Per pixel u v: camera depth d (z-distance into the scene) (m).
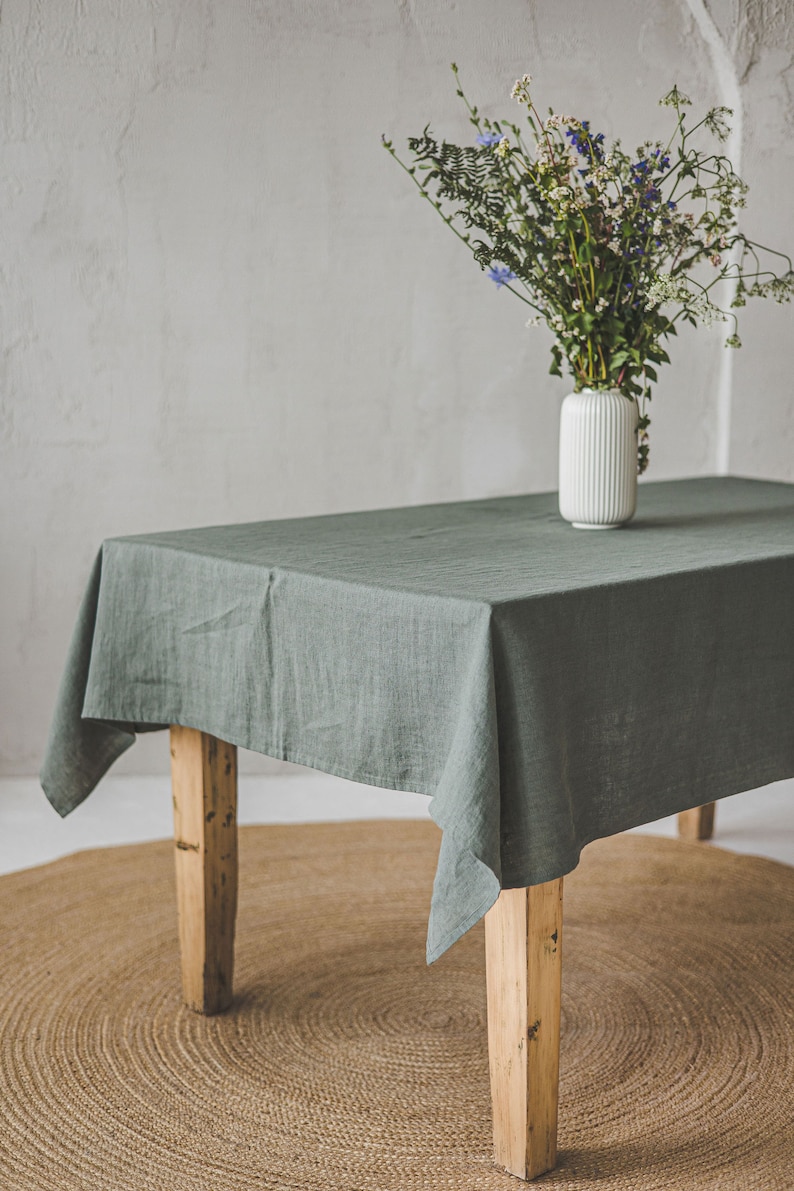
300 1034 2.28
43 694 3.80
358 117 3.67
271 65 3.61
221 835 2.31
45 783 2.22
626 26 3.71
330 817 3.46
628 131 3.77
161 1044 2.25
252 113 3.62
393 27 3.64
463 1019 2.34
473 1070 2.16
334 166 3.68
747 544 2.11
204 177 3.63
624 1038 2.25
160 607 2.09
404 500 3.90
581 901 2.86
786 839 3.23
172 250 3.65
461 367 3.85
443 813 1.55
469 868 1.58
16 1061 2.19
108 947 2.63
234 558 1.98
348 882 2.99
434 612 1.64
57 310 3.62
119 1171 1.86
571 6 3.69
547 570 1.85
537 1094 1.81
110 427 3.71
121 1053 2.21
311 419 3.81
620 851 3.17
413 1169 1.86
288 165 3.66
